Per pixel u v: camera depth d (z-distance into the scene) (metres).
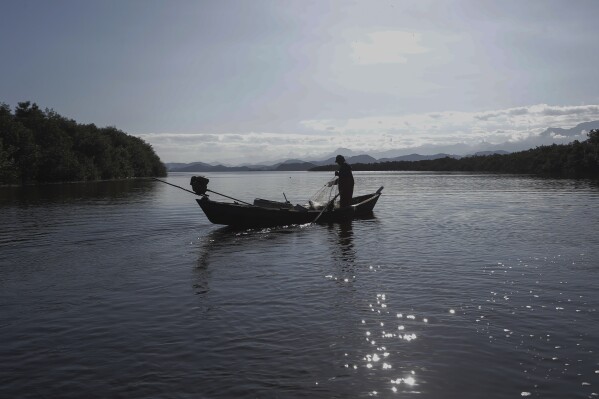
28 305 8.55
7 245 15.26
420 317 7.62
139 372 5.75
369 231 18.22
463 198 35.84
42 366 5.96
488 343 6.50
